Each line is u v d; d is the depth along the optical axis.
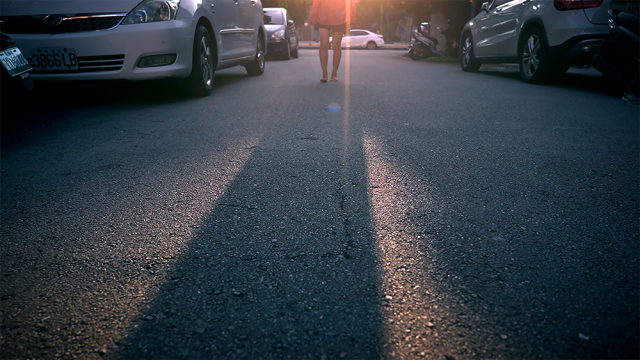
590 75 8.20
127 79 4.75
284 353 1.14
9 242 1.78
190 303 1.35
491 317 1.26
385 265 1.54
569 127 3.63
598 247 1.65
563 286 1.40
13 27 4.67
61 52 4.62
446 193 2.19
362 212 1.97
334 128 3.55
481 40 8.43
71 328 1.26
